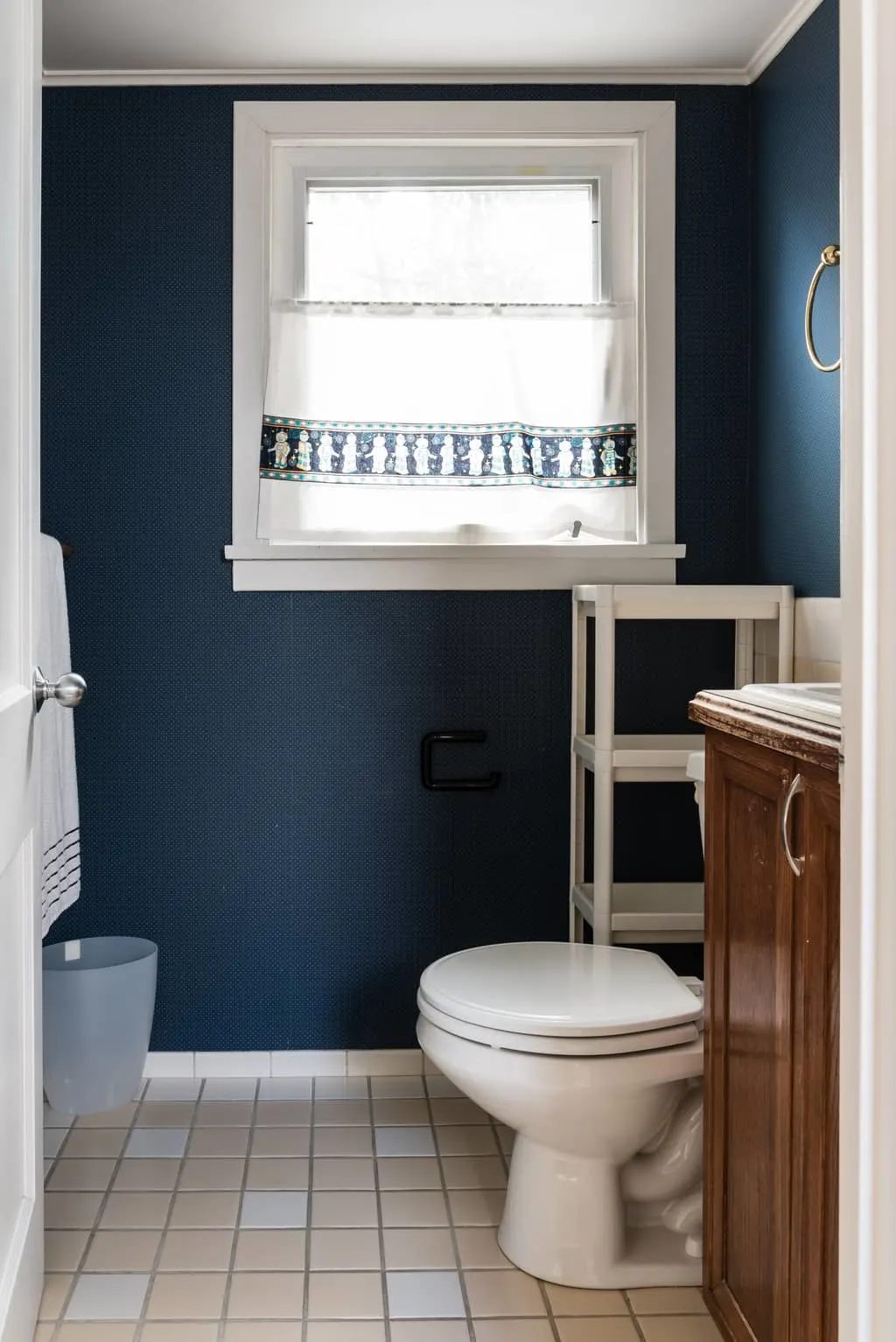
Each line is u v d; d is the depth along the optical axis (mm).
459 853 2908
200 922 2891
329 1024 2910
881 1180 854
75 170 2805
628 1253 2027
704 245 2850
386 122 2785
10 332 1583
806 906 1397
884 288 836
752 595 2543
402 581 2848
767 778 1557
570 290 2869
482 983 2061
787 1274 1482
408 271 2848
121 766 2871
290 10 2463
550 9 2471
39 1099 1834
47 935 2879
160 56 2684
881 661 851
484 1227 2164
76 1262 2021
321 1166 2402
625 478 2852
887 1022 848
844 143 898
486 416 2834
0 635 1548
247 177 2793
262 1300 1919
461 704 2891
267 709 2875
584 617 2838
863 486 865
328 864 2898
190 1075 2889
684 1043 1932
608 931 2529
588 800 2928
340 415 2828
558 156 2848
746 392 2873
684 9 2479
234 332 2811
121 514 2842
